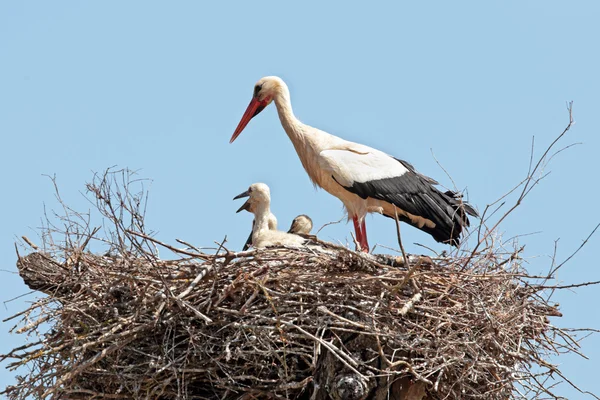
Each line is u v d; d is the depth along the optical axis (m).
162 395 12.60
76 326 12.61
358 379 11.88
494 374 12.39
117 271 12.65
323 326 11.94
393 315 12.13
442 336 12.09
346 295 12.18
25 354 12.55
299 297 12.26
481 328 12.38
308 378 11.92
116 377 12.30
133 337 12.09
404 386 12.23
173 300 11.98
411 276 12.10
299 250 12.89
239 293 12.29
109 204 12.76
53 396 12.66
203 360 12.17
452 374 12.31
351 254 12.25
